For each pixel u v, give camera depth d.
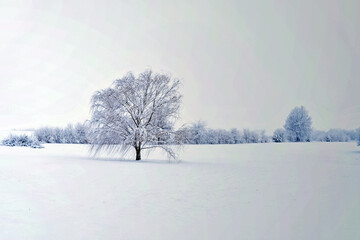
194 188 10.58
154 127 22.50
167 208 7.60
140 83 23.00
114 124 22.69
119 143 22.73
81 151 32.84
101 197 8.91
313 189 10.57
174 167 17.64
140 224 6.18
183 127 22.59
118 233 5.59
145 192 9.76
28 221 6.30
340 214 7.14
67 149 35.91
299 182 12.17
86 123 23.73
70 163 19.20
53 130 52.00
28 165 17.67
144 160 23.05
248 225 6.21
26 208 7.45
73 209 7.39
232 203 8.24
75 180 12.27
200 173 14.85
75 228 5.85
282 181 12.39
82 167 16.97
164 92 23.31
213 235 5.57
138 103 22.89
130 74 23.44
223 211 7.35
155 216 6.81
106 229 5.82
